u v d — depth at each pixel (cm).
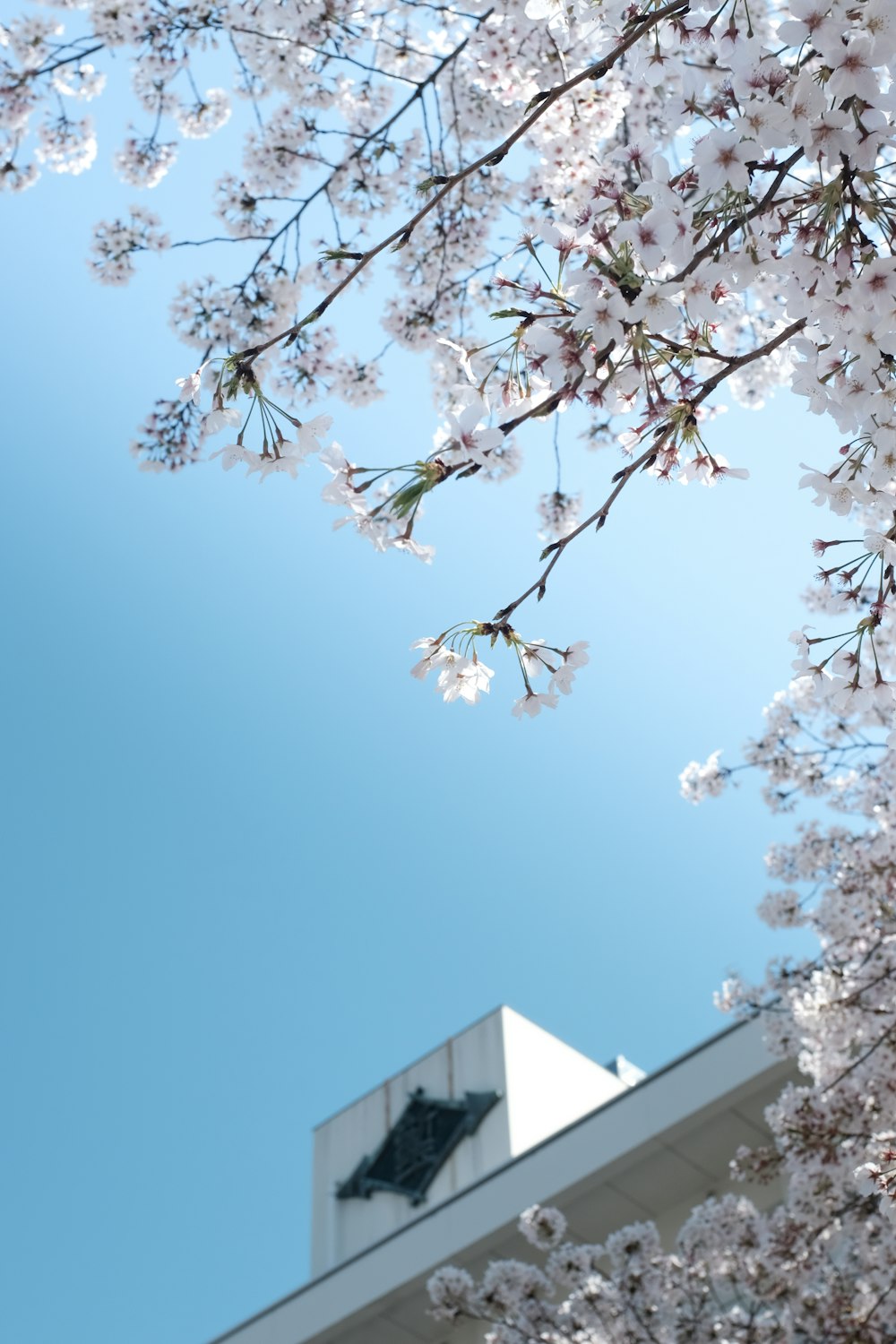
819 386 304
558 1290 1672
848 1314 995
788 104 290
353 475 307
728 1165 1638
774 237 304
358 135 758
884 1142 895
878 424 301
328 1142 2580
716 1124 1588
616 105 571
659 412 325
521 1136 2239
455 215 809
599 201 302
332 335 777
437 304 802
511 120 796
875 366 292
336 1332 1834
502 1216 1697
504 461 809
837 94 275
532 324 308
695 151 285
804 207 302
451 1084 2417
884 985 946
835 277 295
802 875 1058
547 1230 1195
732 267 301
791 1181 1027
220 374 313
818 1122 956
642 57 332
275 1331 1872
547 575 334
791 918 1041
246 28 777
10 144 827
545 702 328
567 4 360
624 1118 1648
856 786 1063
